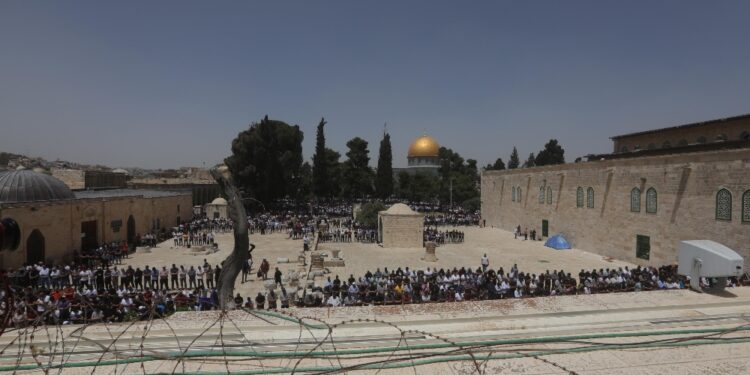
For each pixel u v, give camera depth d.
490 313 6.56
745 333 5.96
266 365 4.96
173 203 48.91
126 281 21.31
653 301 7.12
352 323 6.12
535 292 17.64
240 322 6.11
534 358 5.24
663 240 26.62
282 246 37.84
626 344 5.52
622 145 47.22
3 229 4.25
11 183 26.98
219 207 54.72
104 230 33.22
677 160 25.53
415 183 83.50
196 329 5.87
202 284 22.33
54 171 53.44
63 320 12.02
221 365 4.96
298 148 70.38
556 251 36.06
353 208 72.94
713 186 23.17
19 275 20.31
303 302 17.25
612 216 31.81
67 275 21.83
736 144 26.38
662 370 4.98
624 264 29.62
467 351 5.21
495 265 29.95
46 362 5.02
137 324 6.12
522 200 47.22
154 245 37.09
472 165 98.31
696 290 7.65
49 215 26.67
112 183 62.12
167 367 4.91
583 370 4.95
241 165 62.97
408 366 5.00
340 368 4.89
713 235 23.05
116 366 4.94
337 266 29.22
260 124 63.16
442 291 17.80
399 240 37.75
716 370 5.00
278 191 65.12
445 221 59.66
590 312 6.64
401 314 6.50
